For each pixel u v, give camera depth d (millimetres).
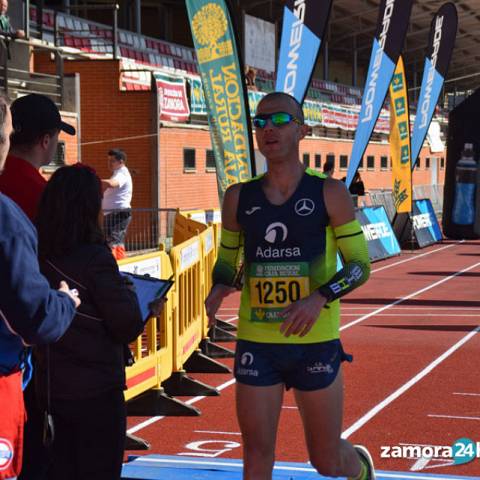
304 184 4059
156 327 8328
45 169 18047
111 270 3895
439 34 25031
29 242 2967
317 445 4137
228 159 11125
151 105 23422
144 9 41812
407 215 27016
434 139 56844
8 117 2916
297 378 4055
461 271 21172
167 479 4992
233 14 10914
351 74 62500
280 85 12945
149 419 7992
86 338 3854
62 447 3963
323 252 4055
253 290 4082
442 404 8344
